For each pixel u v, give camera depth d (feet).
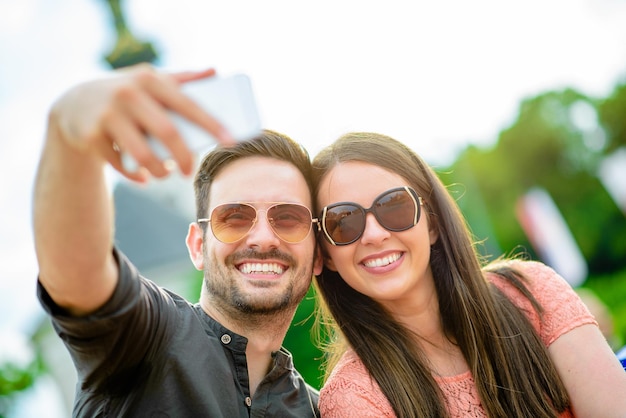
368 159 2.85
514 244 24.13
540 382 2.71
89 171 1.50
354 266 2.80
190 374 2.32
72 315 1.80
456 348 2.96
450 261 2.97
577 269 18.62
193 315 2.53
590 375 2.65
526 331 2.80
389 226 2.75
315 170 2.95
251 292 2.56
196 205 2.87
